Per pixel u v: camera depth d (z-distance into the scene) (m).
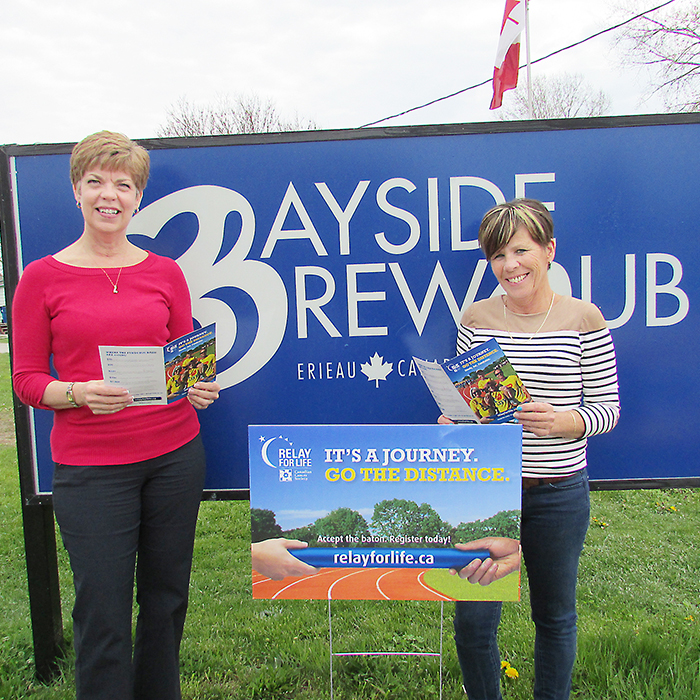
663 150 2.19
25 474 2.23
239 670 2.24
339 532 1.60
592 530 3.55
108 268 1.65
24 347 1.58
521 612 2.65
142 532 1.76
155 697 1.79
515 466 1.54
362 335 2.30
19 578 3.04
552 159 2.21
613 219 2.22
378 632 2.48
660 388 2.27
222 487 2.37
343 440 1.57
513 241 1.62
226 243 2.29
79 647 1.60
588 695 2.07
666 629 2.43
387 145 2.23
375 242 2.27
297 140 2.24
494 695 1.83
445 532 1.57
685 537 3.43
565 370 1.61
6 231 2.22
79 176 1.62
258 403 2.34
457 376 1.59
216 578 3.05
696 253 2.22
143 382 1.58
